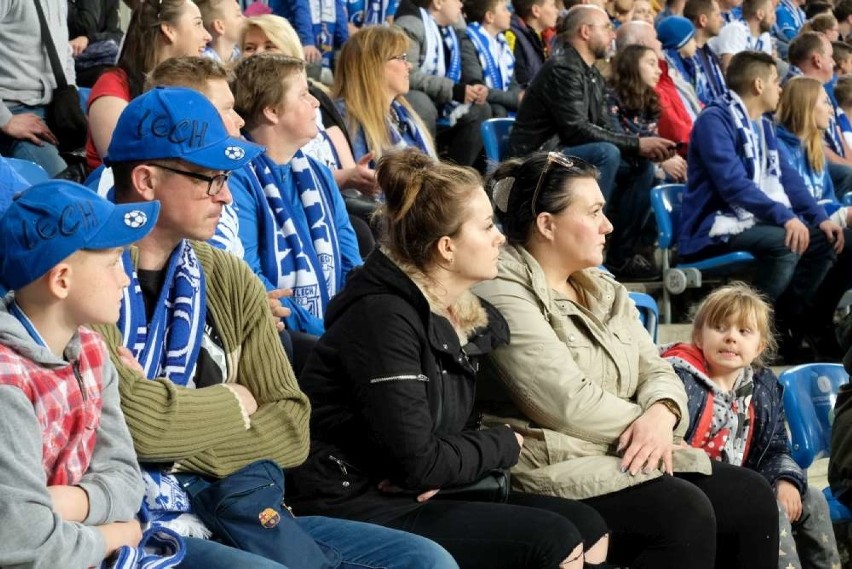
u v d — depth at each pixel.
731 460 6.89
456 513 5.23
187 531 4.66
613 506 5.89
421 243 5.49
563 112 11.45
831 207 11.78
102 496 4.10
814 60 14.72
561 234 6.23
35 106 8.88
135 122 4.89
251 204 6.80
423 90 12.56
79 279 4.07
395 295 5.36
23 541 3.79
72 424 4.09
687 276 11.25
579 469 5.88
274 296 6.23
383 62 9.27
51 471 4.04
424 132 9.91
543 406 5.98
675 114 13.09
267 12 12.06
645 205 11.80
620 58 12.24
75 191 4.13
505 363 6.01
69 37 11.24
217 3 9.10
